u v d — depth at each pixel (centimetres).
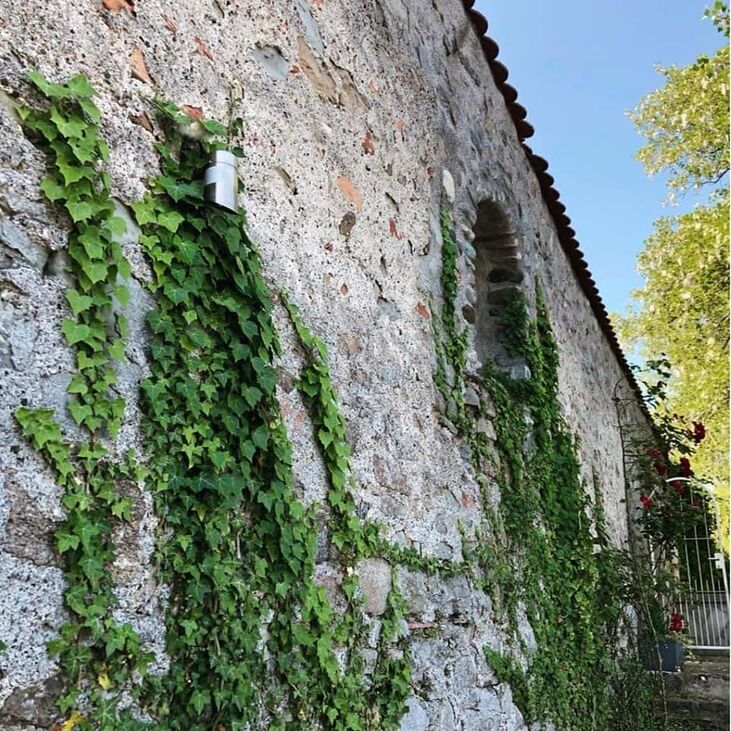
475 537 318
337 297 247
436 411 308
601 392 695
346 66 273
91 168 152
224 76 203
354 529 229
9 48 142
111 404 149
